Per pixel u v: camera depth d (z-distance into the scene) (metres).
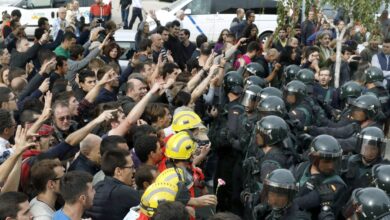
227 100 10.21
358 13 14.68
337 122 10.30
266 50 16.06
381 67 15.41
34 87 10.27
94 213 6.59
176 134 7.34
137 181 6.90
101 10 24.80
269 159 7.65
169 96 10.18
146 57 13.76
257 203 7.43
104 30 15.24
